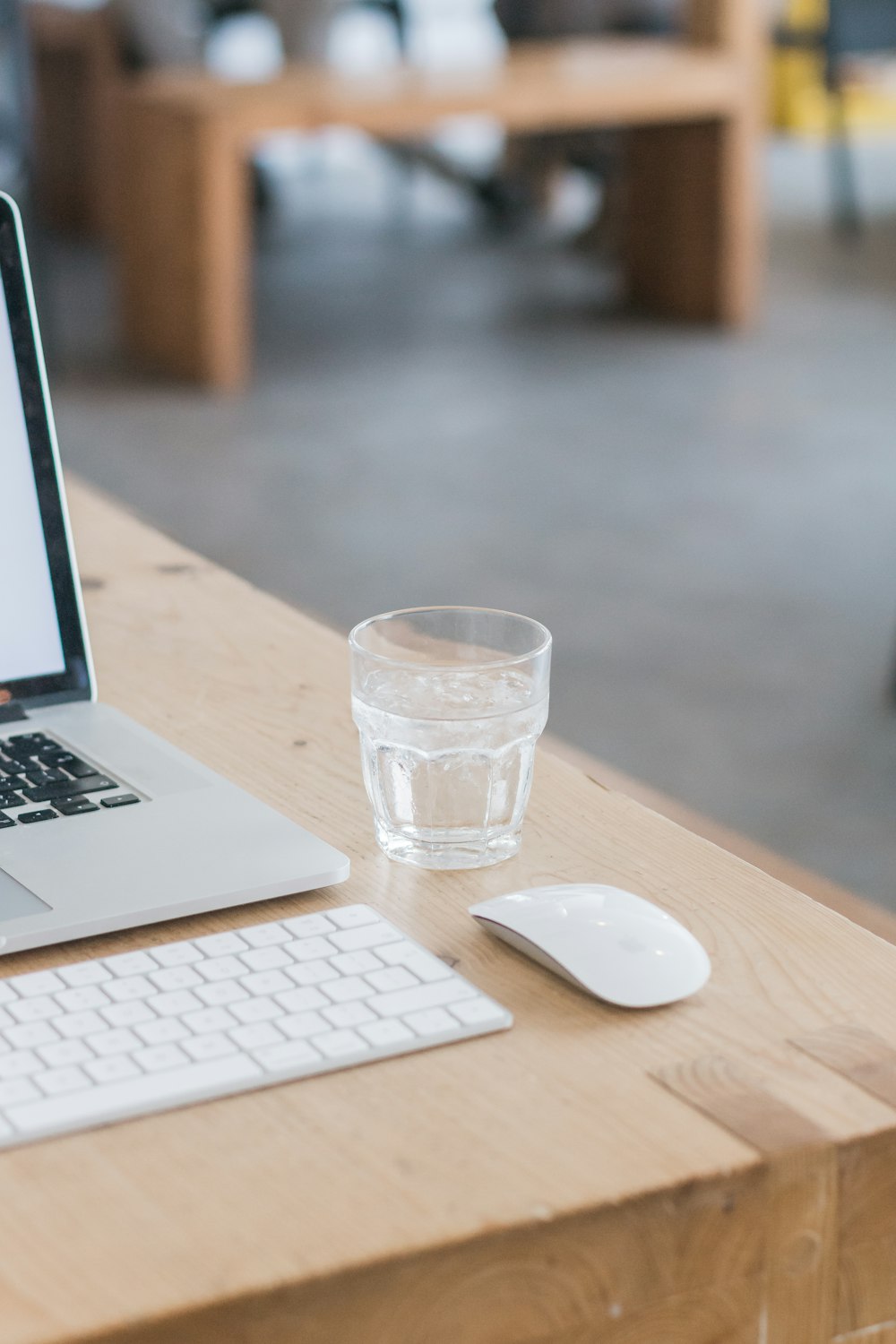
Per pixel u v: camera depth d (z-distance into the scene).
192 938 0.68
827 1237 0.56
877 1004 0.64
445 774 0.75
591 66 4.94
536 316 5.27
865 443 3.89
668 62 4.99
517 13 6.05
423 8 8.70
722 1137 0.55
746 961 0.67
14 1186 0.52
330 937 0.67
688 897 0.73
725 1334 0.55
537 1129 0.56
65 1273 0.48
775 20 8.62
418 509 3.44
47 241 6.39
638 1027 0.62
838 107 6.51
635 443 3.91
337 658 1.03
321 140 8.31
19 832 0.75
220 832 0.75
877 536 3.31
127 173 4.48
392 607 2.89
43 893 0.69
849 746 2.41
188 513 3.39
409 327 5.13
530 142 6.36
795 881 1.38
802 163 8.07
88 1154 0.54
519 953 0.68
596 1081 0.59
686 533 3.31
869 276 5.73
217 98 4.29
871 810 2.22
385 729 0.75
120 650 1.04
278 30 6.03
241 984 0.63
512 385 4.45
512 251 6.36
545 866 0.76
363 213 7.07
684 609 2.93
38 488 0.88
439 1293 0.50
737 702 2.56
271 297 5.54
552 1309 0.52
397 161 7.29
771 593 3.01
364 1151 0.54
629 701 2.56
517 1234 0.51
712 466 3.73
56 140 6.49
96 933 0.67
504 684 0.75
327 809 0.81
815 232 6.46
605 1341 0.53
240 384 4.44
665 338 4.95
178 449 3.85
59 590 0.89
